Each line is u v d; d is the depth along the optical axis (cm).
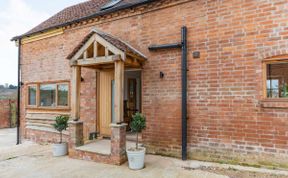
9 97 1530
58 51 816
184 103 520
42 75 864
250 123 450
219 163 481
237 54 468
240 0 468
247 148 453
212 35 500
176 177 415
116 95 508
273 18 431
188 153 525
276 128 423
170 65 558
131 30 633
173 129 548
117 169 468
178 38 548
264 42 439
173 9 559
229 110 474
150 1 580
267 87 441
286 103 410
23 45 944
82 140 587
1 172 476
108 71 693
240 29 466
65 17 889
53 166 505
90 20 721
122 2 740
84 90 740
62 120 632
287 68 424
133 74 906
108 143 609
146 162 508
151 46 583
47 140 830
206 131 502
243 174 415
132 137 663
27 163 539
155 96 578
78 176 436
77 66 582
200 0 518
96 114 709
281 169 419
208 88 502
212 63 498
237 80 466
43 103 866
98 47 567
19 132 912
